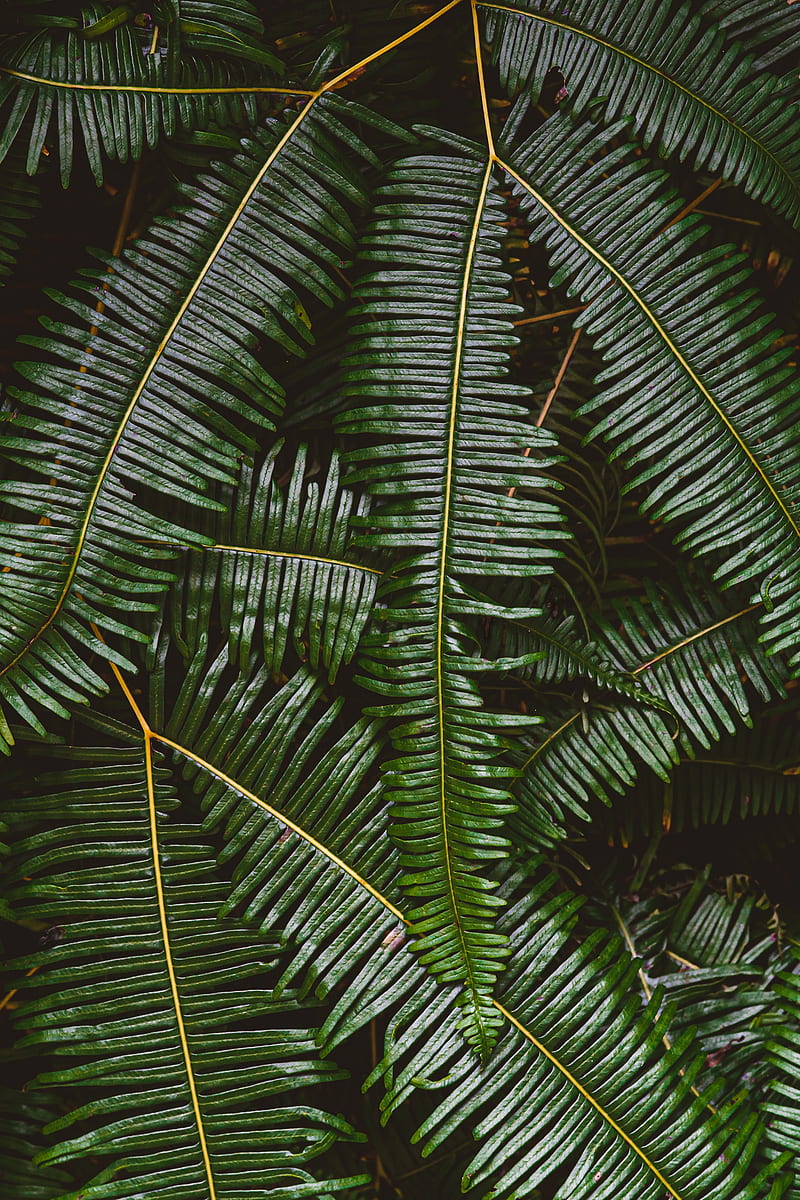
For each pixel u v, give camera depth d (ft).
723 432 2.23
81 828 2.20
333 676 2.21
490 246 2.23
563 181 2.26
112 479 2.16
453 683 2.18
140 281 2.19
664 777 2.30
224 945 2.23
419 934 2.21
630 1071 2.21
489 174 2.25
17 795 2.23
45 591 2.14
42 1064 2.25
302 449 2.24
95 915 2.25
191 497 2.17
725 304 2.24
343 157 2.23
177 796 2.27
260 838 2.21
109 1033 2.18
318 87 2.23
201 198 2.20
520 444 2.20
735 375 2.24
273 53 2.23
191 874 2.21
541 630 2.30
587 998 2.22
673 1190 2.20
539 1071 2.20
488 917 2.21
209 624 2.29
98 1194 2.15
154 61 2.20
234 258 2.20
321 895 2.20
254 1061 2.23
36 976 2.18
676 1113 2.26
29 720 2.13
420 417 2.19
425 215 2.23
